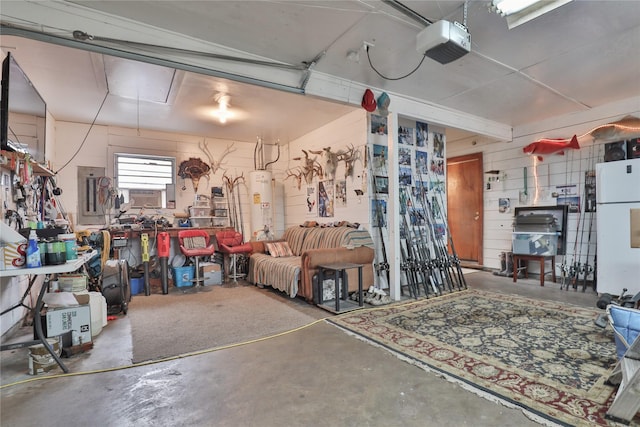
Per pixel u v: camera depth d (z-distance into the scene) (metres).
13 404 1.80
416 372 2.10
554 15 2.54
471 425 1.56
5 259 1.96
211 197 5.95
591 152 4.72
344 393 1.87
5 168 2.61
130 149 5.37
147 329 3.02
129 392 1.92
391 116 4.10
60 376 2.12
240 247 5.13
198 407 1.76
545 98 4.36
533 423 1.56
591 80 3.79
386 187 4.53
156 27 2.64
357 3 2.39
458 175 6.50
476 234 6.18
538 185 5.31
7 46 2.78
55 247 2.14
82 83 3.58
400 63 3.36
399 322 3.11
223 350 2.52
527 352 2.36
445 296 4.13
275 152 6.55
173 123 5.11
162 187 5.60
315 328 3.00
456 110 4.81
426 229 4.85
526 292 4.30
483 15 2.55
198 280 4.94
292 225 6.22
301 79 3.41
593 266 4.61
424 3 2.41
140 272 4.67
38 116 3.23
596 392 1.80
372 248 4.22
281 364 2.26
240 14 2.50
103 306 3.06
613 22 2.64
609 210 3.96
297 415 1.67
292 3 2.38
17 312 2.96
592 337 2.63
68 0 2.29
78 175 5.01
